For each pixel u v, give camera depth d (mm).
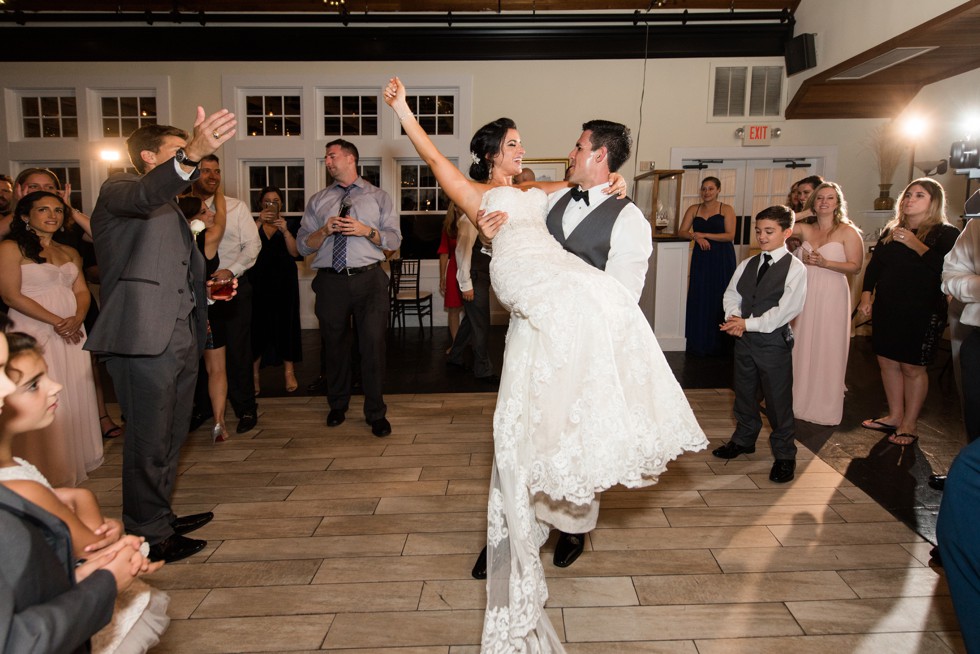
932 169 6605
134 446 2330
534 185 2322
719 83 7430
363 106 7609
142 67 7332
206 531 2643
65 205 3520
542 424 1767
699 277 6234
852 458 3426
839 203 3938
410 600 2146
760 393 4637
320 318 3846
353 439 3766
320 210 3814
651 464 1818
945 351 6129
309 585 2240
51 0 6973
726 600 2133
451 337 6629
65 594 929
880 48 5887
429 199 7840
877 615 2041
